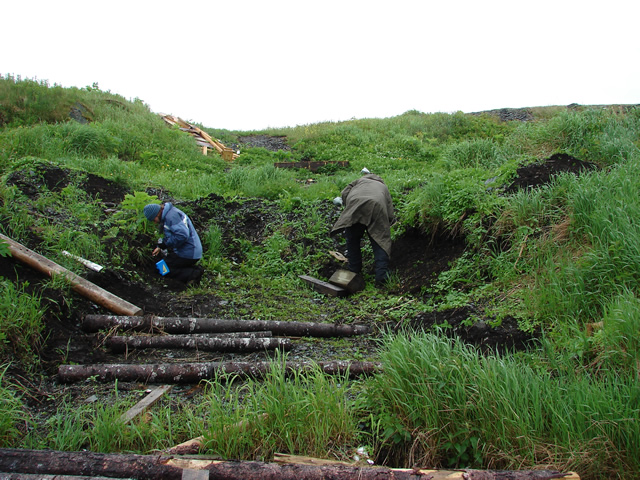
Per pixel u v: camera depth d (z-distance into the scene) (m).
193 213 8.02
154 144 13.91
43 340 3.88
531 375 3.11
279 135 22.06
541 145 8.49
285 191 9.23
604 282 4.05
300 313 5.43
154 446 2.85
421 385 3.04
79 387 3.52
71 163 9.15
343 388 3.27
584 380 2.97
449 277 5.44
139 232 6.47
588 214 4.90
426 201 6.45
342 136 19.48
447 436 2.85
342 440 2.94
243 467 2.49
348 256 6.34
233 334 4.50
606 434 2.64
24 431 2.93
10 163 7.75
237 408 2.93
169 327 4.48
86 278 4.93
